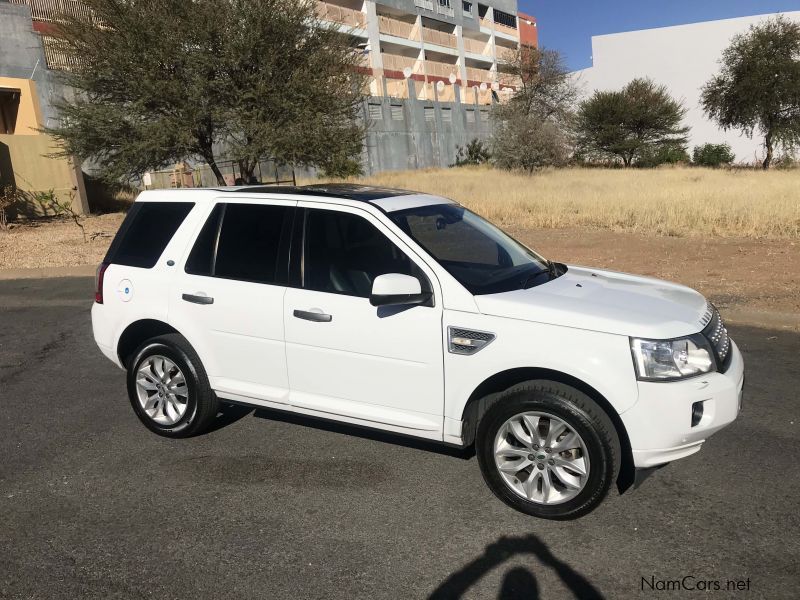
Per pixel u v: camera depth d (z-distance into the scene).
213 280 4.30
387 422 3.80
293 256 4.07
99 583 2.96
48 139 21.38
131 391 4.68
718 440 4.30
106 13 17.39
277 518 3.49
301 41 18.53
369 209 3.96
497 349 3.41
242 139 18.61
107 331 4.72
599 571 2.98
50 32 19.23
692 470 3.91
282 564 3.08
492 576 2.96
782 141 37.47
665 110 48.19
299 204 4.16
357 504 3.63
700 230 13.55
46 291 10.41
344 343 3.82
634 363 3.19
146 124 17.61
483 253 4.09
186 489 3.84
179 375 4.50
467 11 61.50
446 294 3.61
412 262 3.75
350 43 19.98
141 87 17.14
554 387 3.34
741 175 30.50
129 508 3.63
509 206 17.77
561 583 2.91
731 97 38.28
